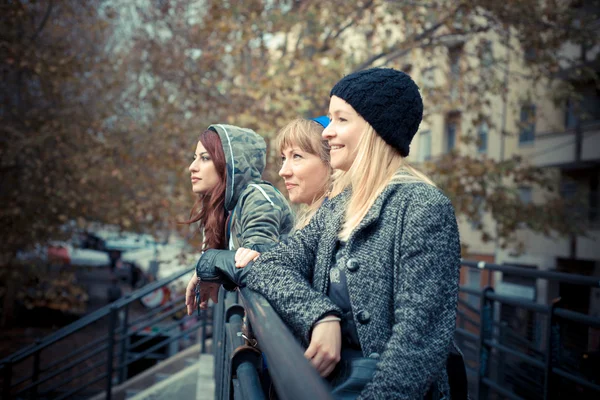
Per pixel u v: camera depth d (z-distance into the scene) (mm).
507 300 3889
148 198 13008
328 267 1376
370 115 1409
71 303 13641
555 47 12117
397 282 1278
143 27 13383
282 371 860
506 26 11906
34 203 12867
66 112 12945
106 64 13133
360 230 1335
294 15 10227
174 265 16469
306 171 2066
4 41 11930
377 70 1450
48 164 12734
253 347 1722
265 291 1347
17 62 12398
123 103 13609
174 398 6980
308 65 10023
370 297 1293
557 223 13688
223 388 2566
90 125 13008
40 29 12734
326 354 1222
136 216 12539
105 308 6742
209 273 1660
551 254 20172
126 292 22312
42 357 13898
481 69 13016
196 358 8562
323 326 1245
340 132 1451
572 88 12562
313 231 1488
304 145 2061
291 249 1460
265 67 10914
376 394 1126
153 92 12508
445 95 12547
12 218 12602
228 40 11312
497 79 12781
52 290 13172
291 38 11555
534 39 11883
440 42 11828
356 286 1303
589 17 12469
